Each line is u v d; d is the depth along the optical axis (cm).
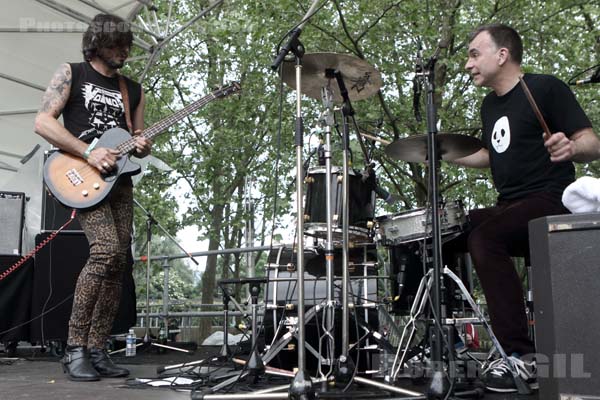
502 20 848
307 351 330
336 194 309
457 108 884
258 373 260
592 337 172
